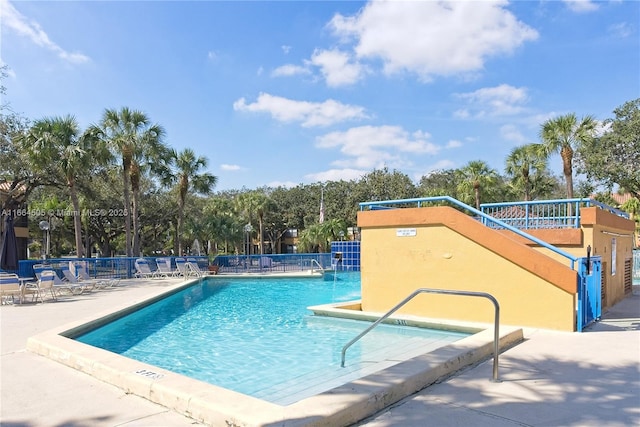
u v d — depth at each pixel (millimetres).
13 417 3703
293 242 57969
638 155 25672
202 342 8328
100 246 42281
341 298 15305
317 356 6996
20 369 5203
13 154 22969
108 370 4613
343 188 46281
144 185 34938
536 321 7480
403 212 9266
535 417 3562
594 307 8055
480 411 3703
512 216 11469
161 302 13125
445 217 8664
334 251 25734
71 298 12414
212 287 18938
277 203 51344
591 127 23359
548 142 23922
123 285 16422
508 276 7832
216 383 5777
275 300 14789
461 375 4746
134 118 24547
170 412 3771
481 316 8125
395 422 3490
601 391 4176
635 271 17109
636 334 6883
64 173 20562
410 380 4152
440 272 8695
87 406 3936
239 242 35281
